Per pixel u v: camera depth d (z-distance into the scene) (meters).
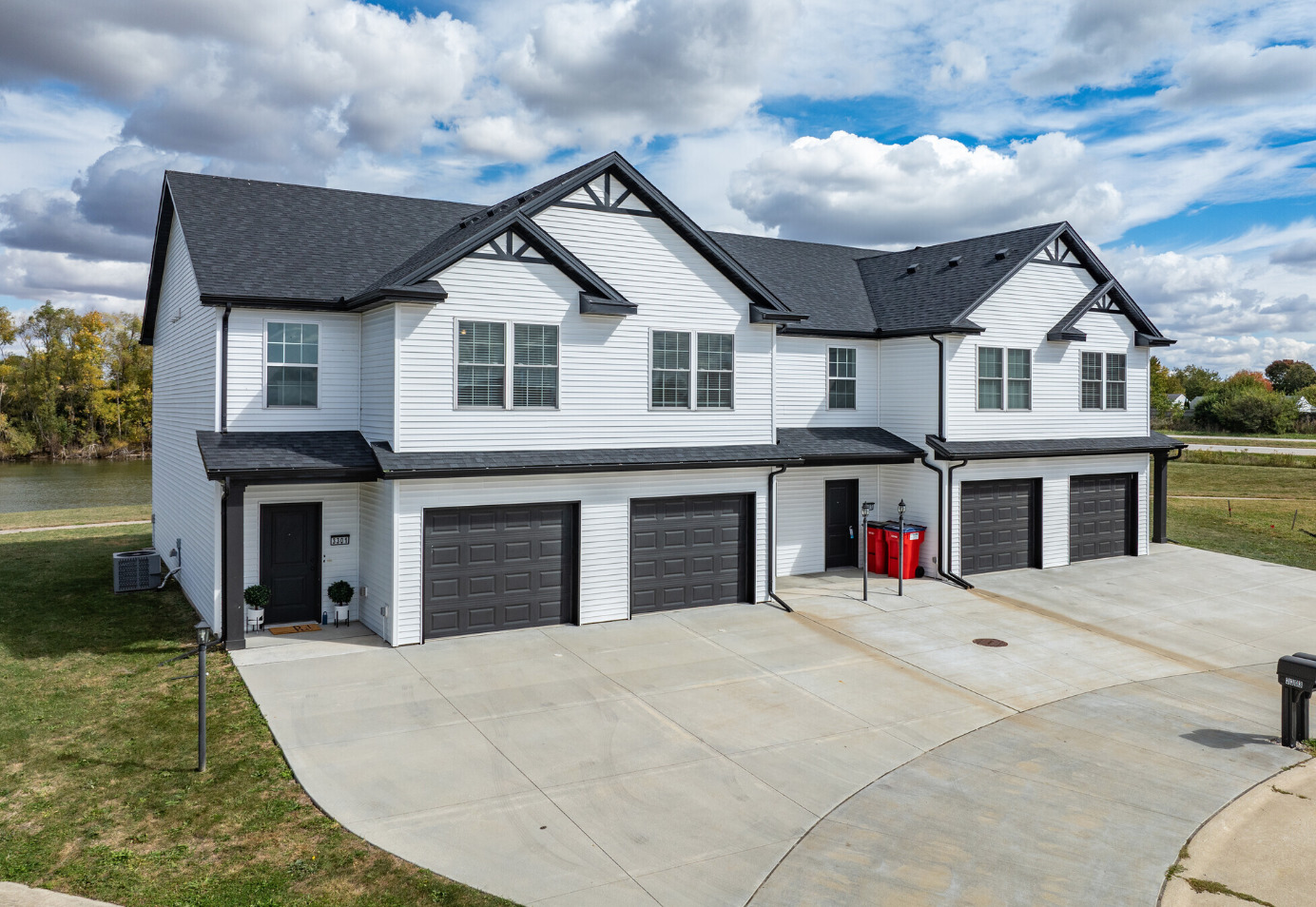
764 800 9.01
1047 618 16.69
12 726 10.67
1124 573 20.78
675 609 16.61
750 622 15.93
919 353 20.41
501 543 14.90
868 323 21.30
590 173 15.27
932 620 16.33
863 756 10.17
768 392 17.38
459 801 8.84
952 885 7.42
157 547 21.98
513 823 8.39
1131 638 15.50
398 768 9.56
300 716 11.02
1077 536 22.08
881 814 8.73
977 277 21.00
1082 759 10.20
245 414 14.88
